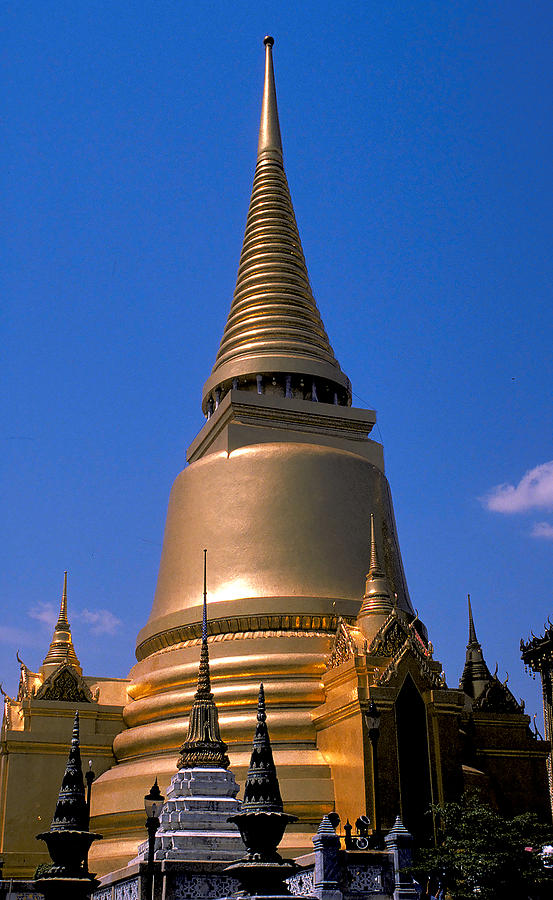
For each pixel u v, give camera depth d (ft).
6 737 164.86
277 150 233.14
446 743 141.79
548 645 200.34
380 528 183.83
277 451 181.78
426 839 134.31
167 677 165.78
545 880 111.14
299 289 212.43
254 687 157.17
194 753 126.72
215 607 167.43
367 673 144.05
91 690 180.45
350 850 96.48
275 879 70.95
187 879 101.19
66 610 192.44
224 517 178.19
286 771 145.79
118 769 160.86
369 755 137.49
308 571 171.32
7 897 120.88
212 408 208.54
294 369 195.93
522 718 164.04
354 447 193.98
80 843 84.99
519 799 158.30
